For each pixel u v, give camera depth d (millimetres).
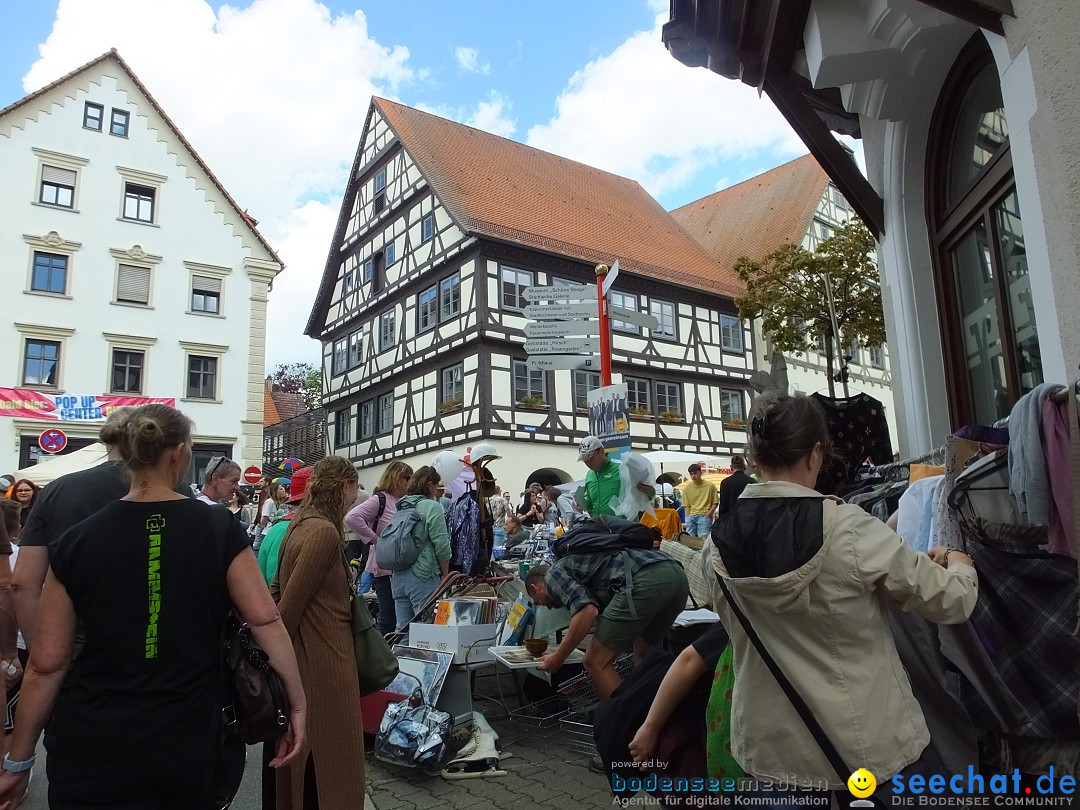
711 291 26984
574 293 7684
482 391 21453
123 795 1883
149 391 24391
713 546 1894
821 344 16391
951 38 3914
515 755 4320
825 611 1702
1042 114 2789
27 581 2941
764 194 33906
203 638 2025
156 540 2033
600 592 3787
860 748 1658
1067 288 2682
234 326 26094
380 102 27281
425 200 24719
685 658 2271
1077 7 2623
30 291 23016
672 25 4703
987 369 4434
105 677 1942
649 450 24422
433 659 4344
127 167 25094
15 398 22109
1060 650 2135
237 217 26688
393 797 3748
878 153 5203
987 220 4203
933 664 2193
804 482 1912
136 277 24828
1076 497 2117
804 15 4172
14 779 1955
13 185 23219
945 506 2459
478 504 6723
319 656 2936
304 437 35031
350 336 29094
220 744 2031
